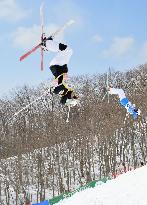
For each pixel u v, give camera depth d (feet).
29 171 308.40
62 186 284.82
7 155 293.64
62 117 335.88
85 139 311.88
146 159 328.49
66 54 39.40
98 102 345.10
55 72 40.45
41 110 342.23
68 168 317.22
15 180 279.49
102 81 412.57
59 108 338.54
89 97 359.05
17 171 278.05
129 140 345.92
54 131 314.76
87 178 294.25
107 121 319.88
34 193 296.71
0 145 296.51
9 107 369.30
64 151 339.16
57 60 39.75
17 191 269.64
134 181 78.79
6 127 322.75
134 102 334.65
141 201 62.85
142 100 338.34
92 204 69.67
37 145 303.07
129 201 64.49
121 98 69.00
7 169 306.96
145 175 82.99
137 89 385.91
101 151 310.65
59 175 289.94
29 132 312.50
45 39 37.76
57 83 41.57
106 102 337.72
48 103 335.88
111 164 305.53
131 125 316.40
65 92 42.14
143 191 68.28
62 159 312.09
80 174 323.98
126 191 71.20
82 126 317.83
